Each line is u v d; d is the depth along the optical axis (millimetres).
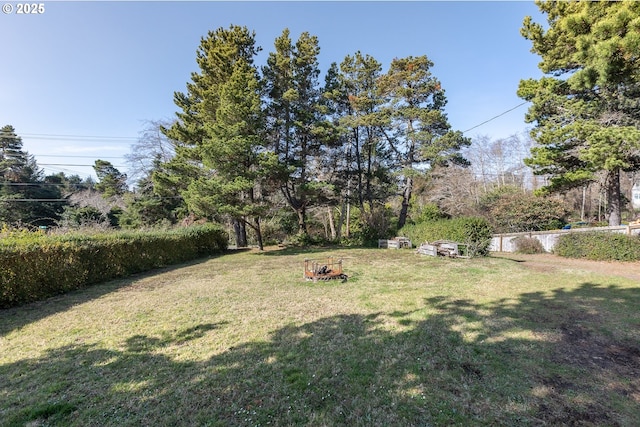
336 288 7043
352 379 3135
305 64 18094
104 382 3215
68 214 25000
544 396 2752
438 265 9734
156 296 6891
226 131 13820
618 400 2676
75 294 7344
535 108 11422
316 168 20844
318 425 2475
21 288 6547
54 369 3537
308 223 27438
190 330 4668
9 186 29031
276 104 17516
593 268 8477
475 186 25047
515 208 16891
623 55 8016
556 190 12062
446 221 13945
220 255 15367
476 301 5668
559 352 3582
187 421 2555
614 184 11109
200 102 17016
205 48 17016
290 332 4449
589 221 22312
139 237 10766
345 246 18078
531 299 5688
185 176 16359
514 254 12445
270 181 15938
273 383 3104
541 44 11062
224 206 13414
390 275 8352
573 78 9188
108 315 5574
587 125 9523
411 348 3793
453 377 3109
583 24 9000
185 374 3342
